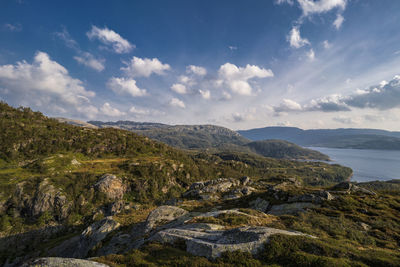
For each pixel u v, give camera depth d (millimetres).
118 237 33062
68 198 107812
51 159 140000
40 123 188750
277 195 48188
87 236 39625
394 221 28750
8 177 112562
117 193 126000
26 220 97938
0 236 88250
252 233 17500
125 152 198250
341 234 23250
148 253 17766
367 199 39531
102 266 13758
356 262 12961
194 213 34906
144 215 44938
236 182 102562
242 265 13781
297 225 24469
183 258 15422
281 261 14055
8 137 148625
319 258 13180
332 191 45688
